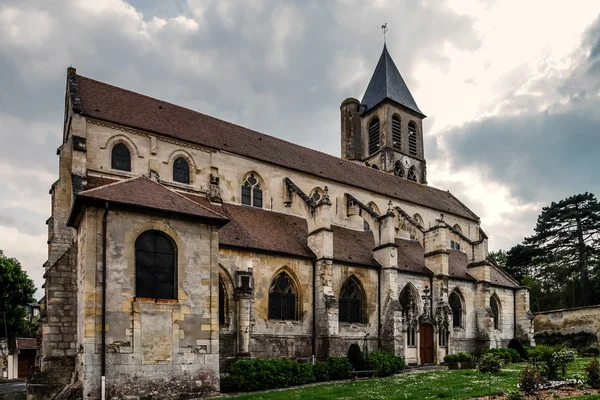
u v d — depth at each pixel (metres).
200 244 23.61
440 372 32.41
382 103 65.06
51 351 25.77
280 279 33.47
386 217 39.25
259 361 26.98
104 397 19.52
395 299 37.34
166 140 36.28
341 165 51.47
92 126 33.25
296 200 40.38
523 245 84.44
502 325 49.34
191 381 21.88
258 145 43.81
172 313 21.95
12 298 61.56
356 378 30.39
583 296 74.94
